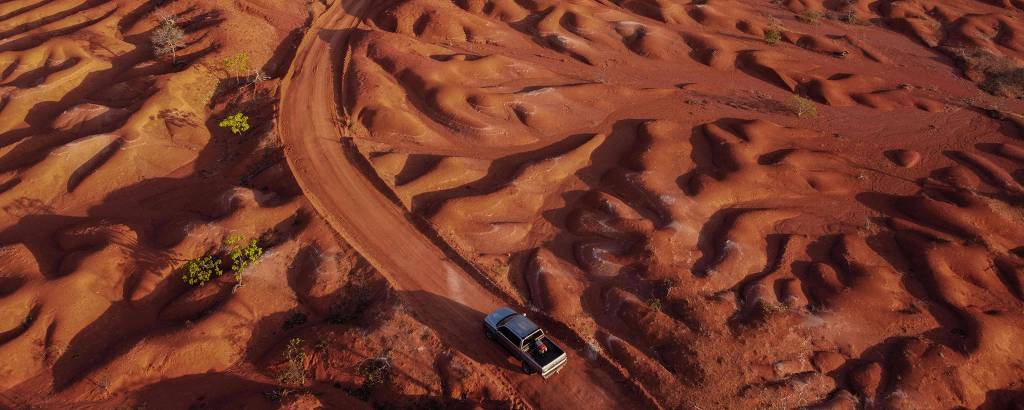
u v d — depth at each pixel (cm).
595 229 3784
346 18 6106
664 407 2844
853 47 6688
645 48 6175
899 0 7762
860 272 3500
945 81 6169
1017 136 5103
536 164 4284
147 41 5572
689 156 4541
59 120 4572
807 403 2908
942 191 4262
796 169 4366
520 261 3619
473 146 4547
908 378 2986
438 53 5625
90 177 4144
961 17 7344
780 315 3222
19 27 5709
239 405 2811
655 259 3494
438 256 3588
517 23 6431
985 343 3125
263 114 4744
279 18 5988
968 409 2947
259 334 3192
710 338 3103
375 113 4628
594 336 3183
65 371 3097
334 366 2992
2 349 3088
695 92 5588
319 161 4247
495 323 2992
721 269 3494
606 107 5159
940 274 3491
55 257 3656
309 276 3409
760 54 6144
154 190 4194
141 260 3538
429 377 2948
